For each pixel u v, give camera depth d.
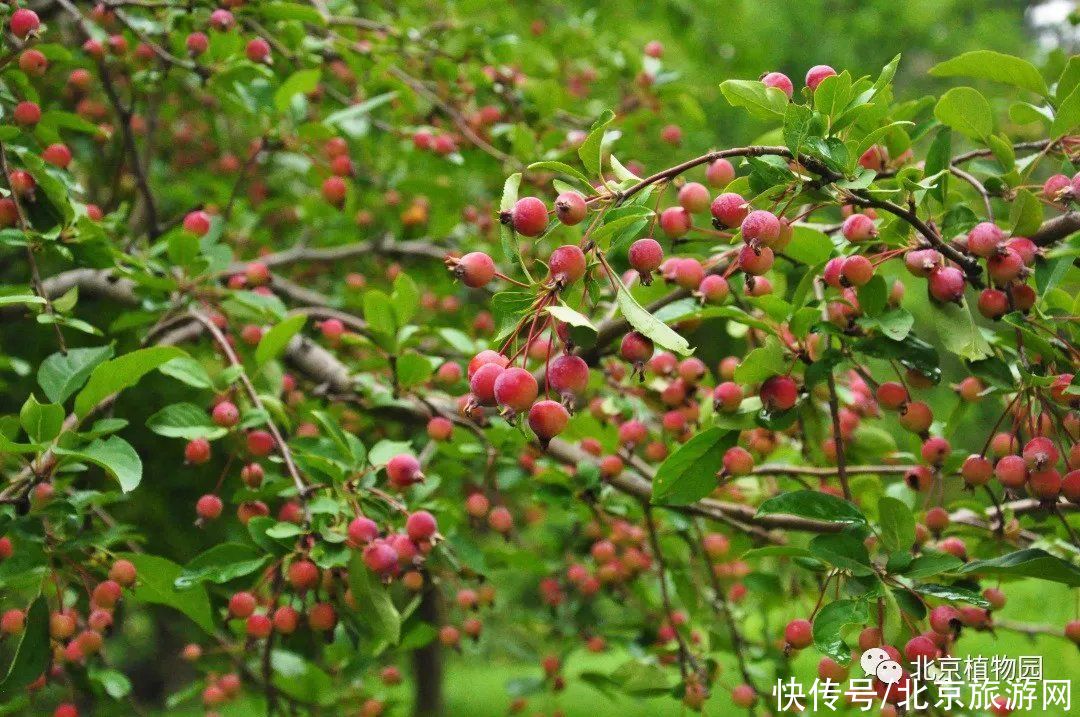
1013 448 1.08
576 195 1.00
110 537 1.18
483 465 1.48
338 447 1.21
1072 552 1.20
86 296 1.45
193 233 1.27
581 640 1.58
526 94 1.76
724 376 1.29
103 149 1.91
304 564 1.15
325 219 2.01
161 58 1.36
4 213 1.21
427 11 2.00
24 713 1.37
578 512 1.35
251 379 1.27
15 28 1.21
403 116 1.80
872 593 1.05
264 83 1.43
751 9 4.47
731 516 1.26
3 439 1.09
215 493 1.22
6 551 1.21
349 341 1.30
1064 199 1.06
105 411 1.28
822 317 1.13
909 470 1.16
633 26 2.71
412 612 1.31
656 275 1.13
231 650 1.37
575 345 1.00
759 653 1.41
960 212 1.08
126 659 4.66
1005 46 4.61
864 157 1.13
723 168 1.09
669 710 3.14
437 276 2.07
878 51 4.73
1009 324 1.06
